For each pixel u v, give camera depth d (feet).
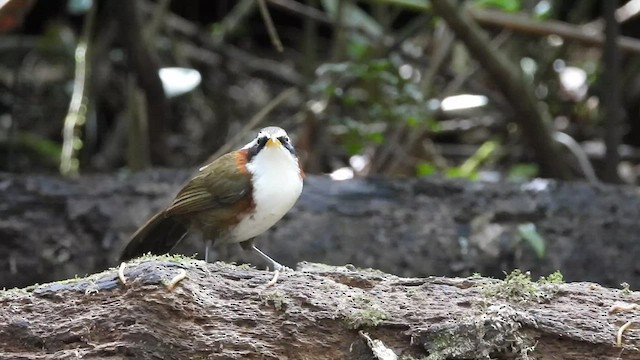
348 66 39.86
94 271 34.32
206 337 18.93
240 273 20.39
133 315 18.84
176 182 35.47
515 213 34.58
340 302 19.84
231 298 19.66
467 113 54.34
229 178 24.75
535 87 52.31
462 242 34.19
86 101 45.98
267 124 53.52
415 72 52.44
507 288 20.38
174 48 49.01
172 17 54.03
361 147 44.19
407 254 34.01
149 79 41.11
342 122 41.83
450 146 55.88
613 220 34.45
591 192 35.19
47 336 18.88
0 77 55.62
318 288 20.20
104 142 56.54
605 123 42.70
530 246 34.12
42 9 59.67
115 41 57.00
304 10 47.26
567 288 20.56
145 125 44.24
